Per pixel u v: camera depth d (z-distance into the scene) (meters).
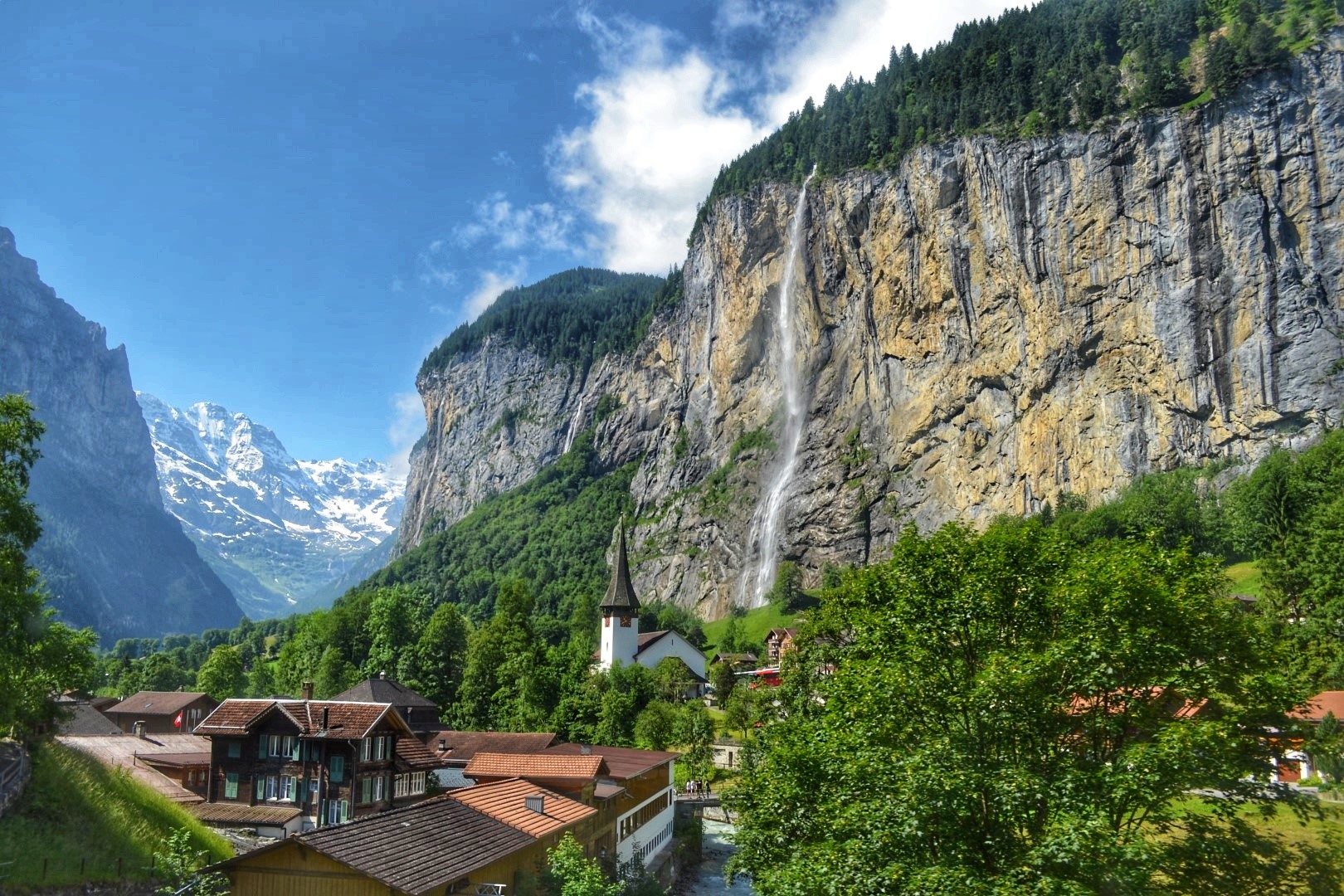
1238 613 30.23
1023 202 186.25
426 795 68.81
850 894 26.61
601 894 41.03
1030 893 23.61
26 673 45.06
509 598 137.62
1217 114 170.12
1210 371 164.62
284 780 61.84
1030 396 184.12
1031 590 32.62
